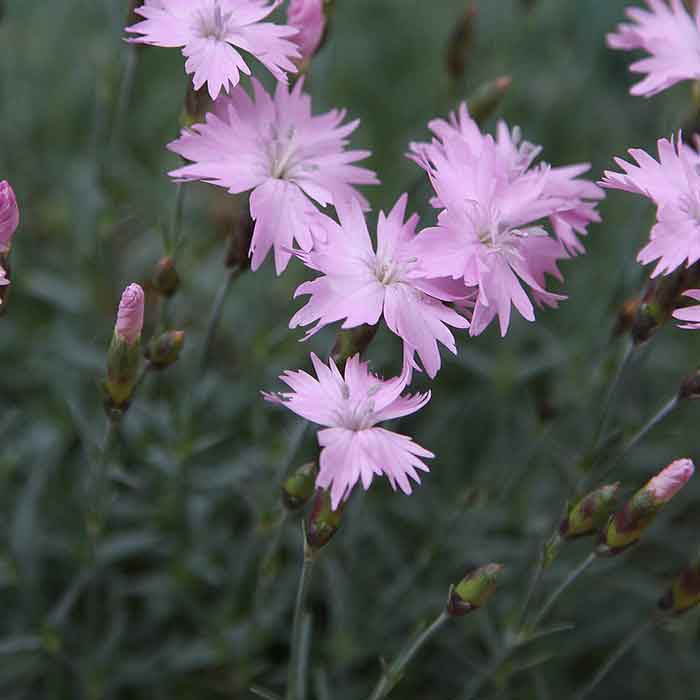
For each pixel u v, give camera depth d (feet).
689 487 1.64
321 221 1.27
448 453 1.65
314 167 1.30
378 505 1.61
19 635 1.54
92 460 1.41
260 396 1.60
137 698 1.58
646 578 1.61
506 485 1.52
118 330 1.26
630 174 1.27
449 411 1.65
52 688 1.52
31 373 1.67
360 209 1.27
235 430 1.66
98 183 1.55
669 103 1.94
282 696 1.55
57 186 1.83
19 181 1.74
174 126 1.89
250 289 1.71
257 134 1.29
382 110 2.11
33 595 1.49
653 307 1.29
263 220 1.27
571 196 1.31
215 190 1.77
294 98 1.31
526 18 1.84
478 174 1.27
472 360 1.62
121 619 1.52
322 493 1.23
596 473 1.37
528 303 1.26
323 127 1.31
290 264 1.66
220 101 1.29
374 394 1.23
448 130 1.31
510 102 1.91
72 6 2.09
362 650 1.52
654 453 1.65
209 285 1.72
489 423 1.72
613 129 2.08
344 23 2.18
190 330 1.69
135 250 1.75
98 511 1.40
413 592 1.57
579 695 1.41
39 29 2.03
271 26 1.29
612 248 1.82
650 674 1.60
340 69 2.06
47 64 1.98
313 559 1.25
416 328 1.24
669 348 1.72
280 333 1.58
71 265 1.72
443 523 1.59
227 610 1.51
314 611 1.59
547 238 1.28
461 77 1.52
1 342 1.68
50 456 1.57
